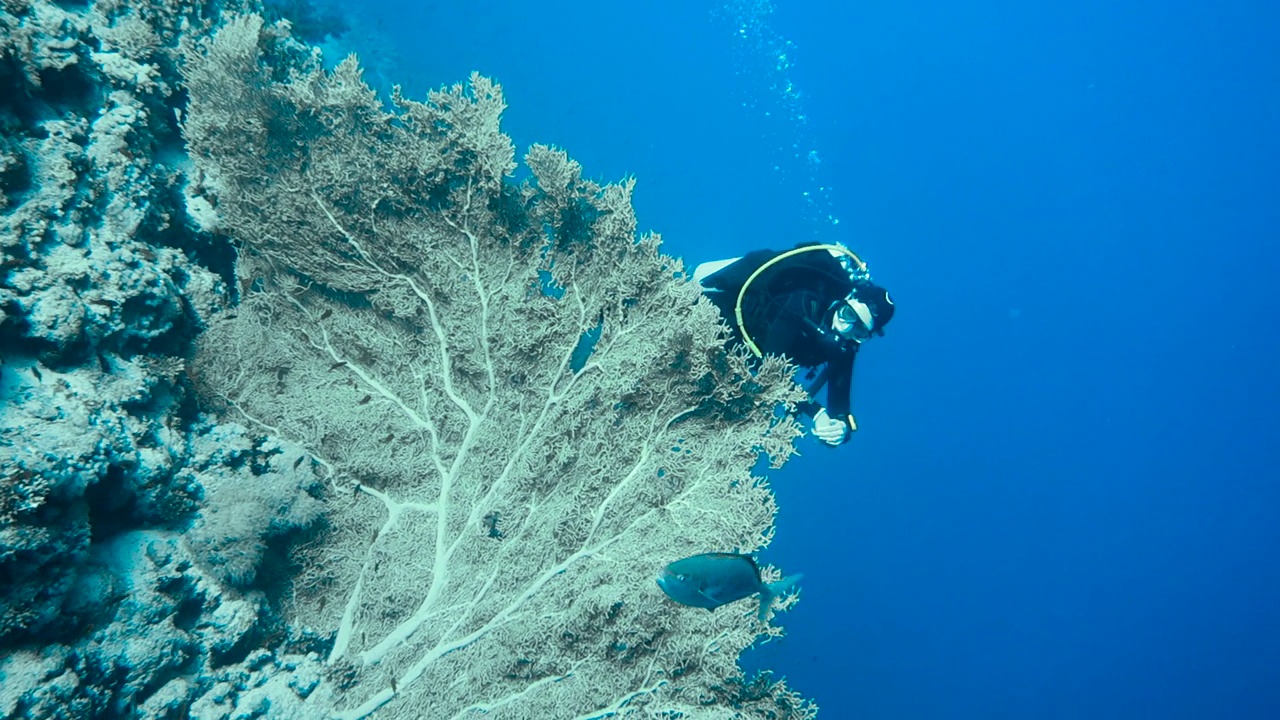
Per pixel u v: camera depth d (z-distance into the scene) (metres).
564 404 3.61
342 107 3.45
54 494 2.14
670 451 3.49
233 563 2.84
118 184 3.19
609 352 3.57
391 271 3.70
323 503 3.37
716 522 3.29
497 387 3.74
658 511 3.43
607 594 3.19
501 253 3.67
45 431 2.26
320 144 3.49
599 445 3.51
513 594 3.46
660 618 3.23
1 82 2.87
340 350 3.76
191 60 3.42
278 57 3.91
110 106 3.42
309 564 3.36
